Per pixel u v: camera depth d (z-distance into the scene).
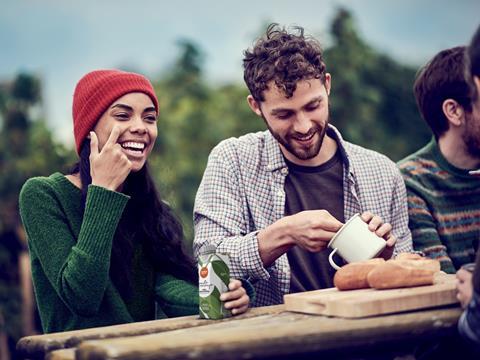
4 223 7.30
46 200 2.67
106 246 2.51
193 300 2.71
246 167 3.04
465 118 3.11
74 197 2.73
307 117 2.78
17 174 7.53
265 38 2.89
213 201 2.98
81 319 2.65
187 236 3.08
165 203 2.96
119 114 2.74
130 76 2.79
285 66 2.74
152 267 2.86
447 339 2.31
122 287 2.73
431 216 3.17
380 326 2.01
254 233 2.75
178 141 9.46
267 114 2.83
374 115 8.68
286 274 2.89
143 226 2.85
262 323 2.14
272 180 3.02
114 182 2.58
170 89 10.39
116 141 2.73
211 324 2.25
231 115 9.98
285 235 2.65
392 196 3.09
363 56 8.76
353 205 3.03
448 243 3.17
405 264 2.32
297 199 3.02
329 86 2.97
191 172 9.27
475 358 2.27
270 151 3.04
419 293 2.16
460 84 3.10
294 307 2.31
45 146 7.75
